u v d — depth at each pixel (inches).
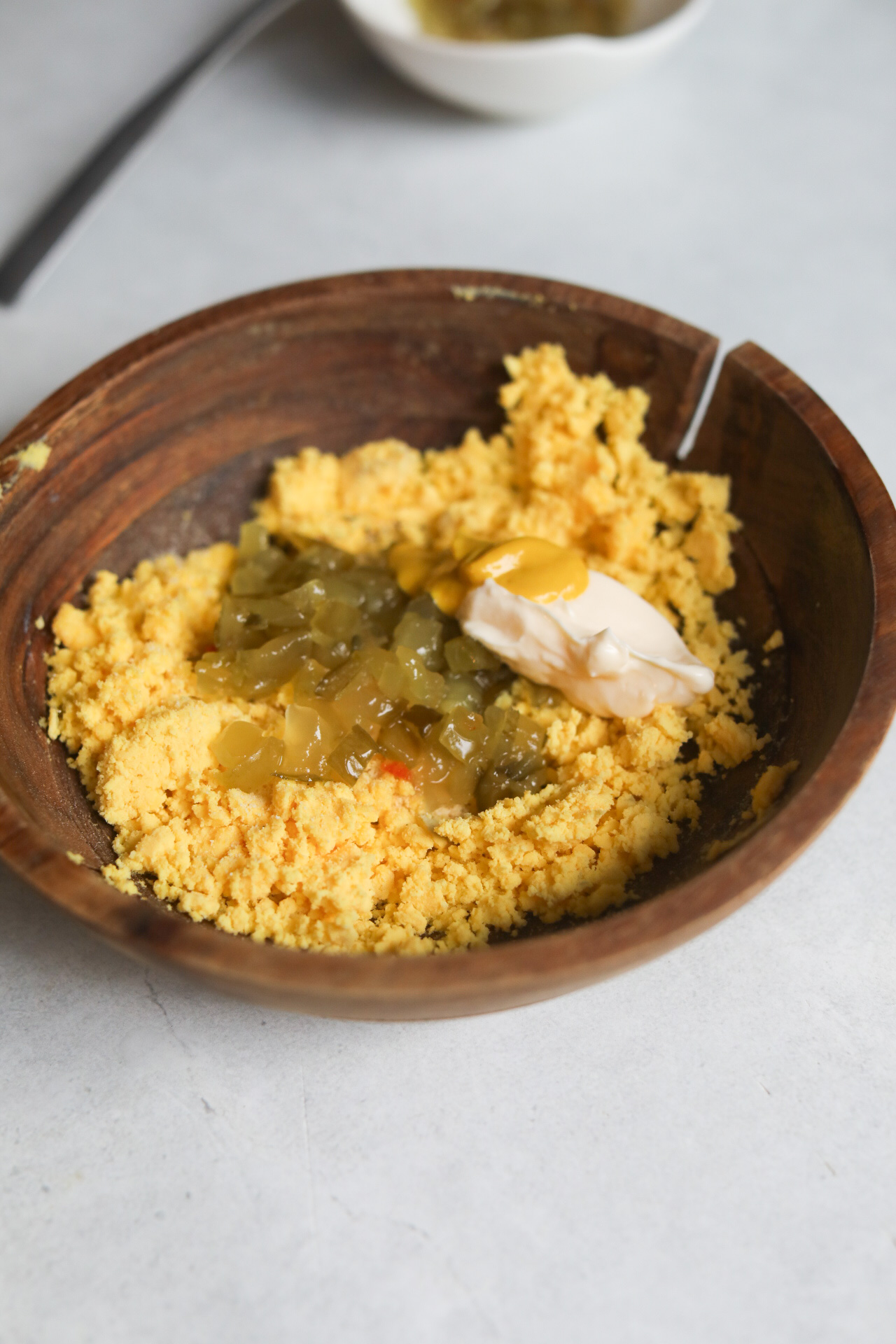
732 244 17.1
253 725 12.4
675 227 17.2
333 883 11.8
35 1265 11.4
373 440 14.4
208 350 13.3
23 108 18.2
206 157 17.9
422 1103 11.9
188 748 12.3
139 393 13.1
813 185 17.6
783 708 12.7
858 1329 11.1
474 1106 11.8
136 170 17.8
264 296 13.4
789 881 12.9
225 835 12.1
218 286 16.7
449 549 13.6
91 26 19.1
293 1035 12.1
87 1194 11.6
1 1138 11.8
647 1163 11.6
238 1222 11.4
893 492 14.9
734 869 10.5
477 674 13.0
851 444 12.4
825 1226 11.4
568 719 12.8
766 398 12.9
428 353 14.0
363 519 14.0
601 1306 11.2
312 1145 11.7
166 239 17.2
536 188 17.6
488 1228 11.4
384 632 13.1
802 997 12.3
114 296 16.6
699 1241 11.4
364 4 17.4
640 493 13.7
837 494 12.4
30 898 12.8
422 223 17.3
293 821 12.1
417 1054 12.1
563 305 13.5
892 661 11.2
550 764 12.7
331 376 14.0
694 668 12.5
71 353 16.1
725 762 12.6
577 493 13.7
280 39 19.0
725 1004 12.3
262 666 12.6
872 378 15.9
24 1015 12.2
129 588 13.4
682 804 12.4
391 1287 11.2
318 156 17.9
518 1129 11.8
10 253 16.8
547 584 12.8
